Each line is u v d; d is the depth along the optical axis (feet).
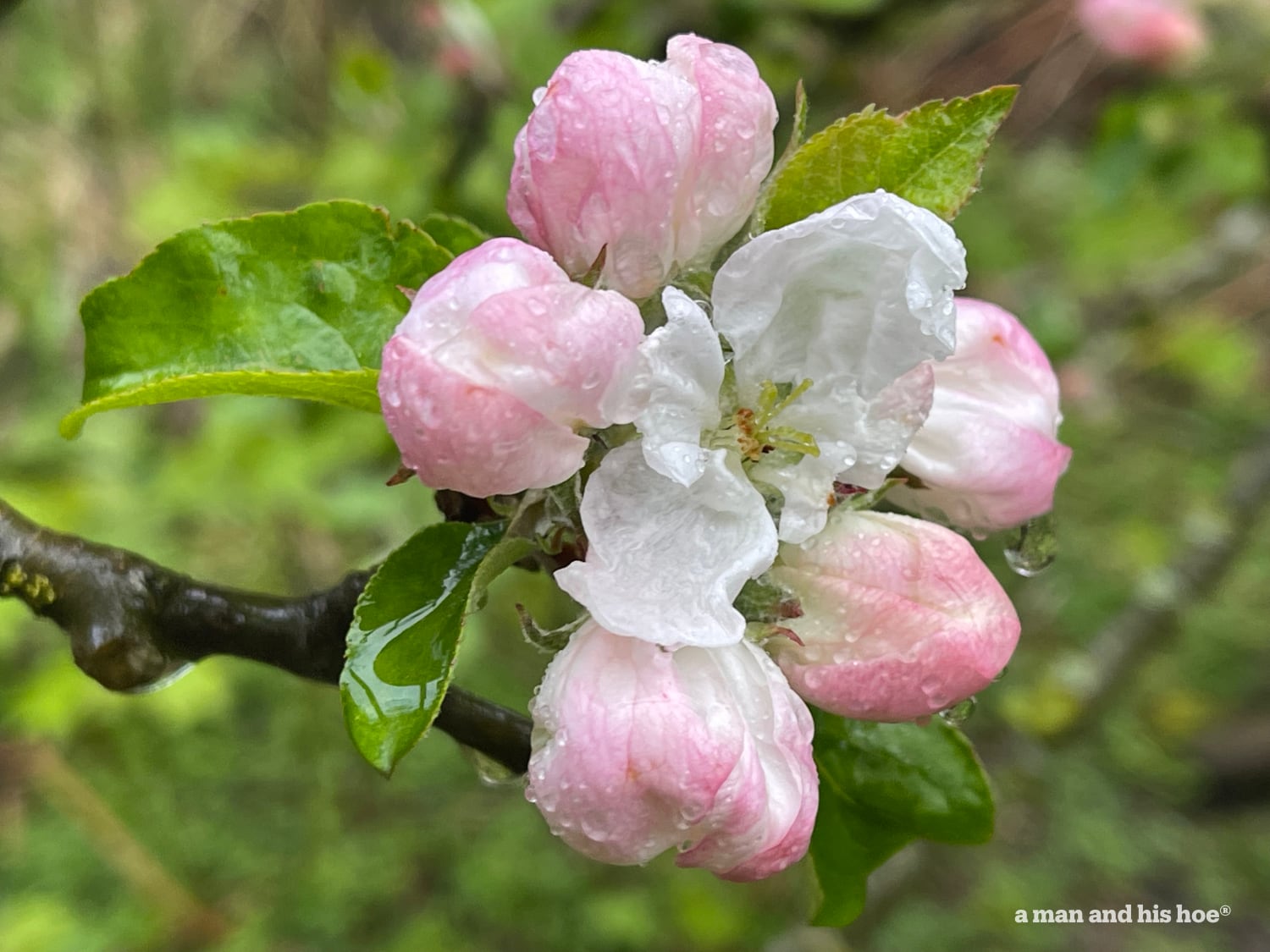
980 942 1.30
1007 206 1.65
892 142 0.35
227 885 1.17
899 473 0.37
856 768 0.43
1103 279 1.44
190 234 0.38
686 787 0.31
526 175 0.33
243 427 1.03
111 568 0.38
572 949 1.16
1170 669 1.63
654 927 1.17
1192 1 1.05
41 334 1.35
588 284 0.34
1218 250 1.34
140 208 1.15
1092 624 1.49
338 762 1.24
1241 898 1.42
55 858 1.16
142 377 0.38
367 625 0.34
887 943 1.28
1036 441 0.37
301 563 1.28
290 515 1.20
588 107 0.33
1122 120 1.05
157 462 1.17
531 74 0.84
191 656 0.38
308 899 1.16
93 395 0.38
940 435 0.37
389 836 1.21
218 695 1.10
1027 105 1.57
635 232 0.33
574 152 0.33
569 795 0.31
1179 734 1.53
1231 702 1.59
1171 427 1.78
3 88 1.43
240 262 0.39
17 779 1.16
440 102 0.89
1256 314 1.91
